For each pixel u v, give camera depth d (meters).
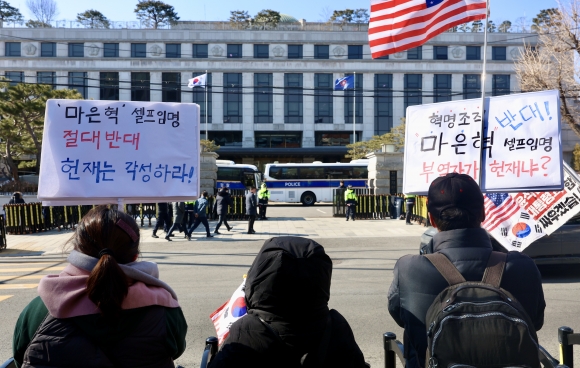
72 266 2.06
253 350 1.91
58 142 4.72
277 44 54.69
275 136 56.75
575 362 5.04
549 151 4.52
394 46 6.89
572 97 23.98
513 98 4.70
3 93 34.19
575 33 22.58
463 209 2.47
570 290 8.39
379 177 27.69
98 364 1.93
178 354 2.22
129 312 1.99
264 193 23.62
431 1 6.77
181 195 4.80
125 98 53.47
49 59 52.34
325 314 2.01
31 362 1.95
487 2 4.90
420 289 2.35
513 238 5.73
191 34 54.00
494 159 4.70
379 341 5.77
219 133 56.22
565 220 6.60
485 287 2.13
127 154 4.77
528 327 2.00
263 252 1.99
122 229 2.13
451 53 53.78
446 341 1.98
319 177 37.41
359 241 15.72
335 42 54.72
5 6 65.50
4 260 12.87
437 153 4.91
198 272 10.38
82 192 4.69
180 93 54.19
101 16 62.78
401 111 54.91
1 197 32.94
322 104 55.31
